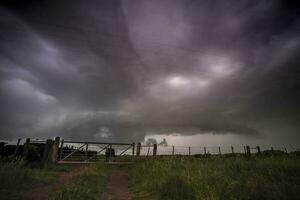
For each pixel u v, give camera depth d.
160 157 16.39
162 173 9.74
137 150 18.78
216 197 5.91
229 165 10.54
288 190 5.77
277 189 5.89
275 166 8.77
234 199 5.70
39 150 14.93
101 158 18.39
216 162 12.70
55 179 9.48
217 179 7.59
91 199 6.41
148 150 18.98
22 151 14.69
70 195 6.20
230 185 6.61
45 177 9.23
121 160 19.53
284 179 6.92
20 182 7.62
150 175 10.52
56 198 5.88
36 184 7.96
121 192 8.09
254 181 6.88
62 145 16.06
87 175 10.61
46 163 13.62
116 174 13.39
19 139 14.31
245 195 5.92
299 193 5.50
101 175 11.27
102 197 6.94
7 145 15.28
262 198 5.70
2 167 8.33
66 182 8.93
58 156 16.02
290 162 8.99
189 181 7.49
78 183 8.19
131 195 7.66
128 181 10.95
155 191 7.87
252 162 10.80
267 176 7.52
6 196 6.12
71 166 14.88
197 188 6.84
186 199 6.47
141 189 8.57
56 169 12.80
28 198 6.07
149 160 14.95
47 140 14.84
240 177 7.54
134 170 13.55
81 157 17.33
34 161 14.11
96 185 8.57
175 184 7.68
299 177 6.84
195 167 10.35
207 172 8.79
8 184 7.06
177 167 11.04
